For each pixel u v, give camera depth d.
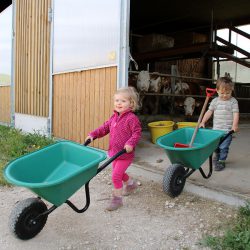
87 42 5.19
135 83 7.01
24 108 7.52
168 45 11.00
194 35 11.16
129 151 2.98
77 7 5.39
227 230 2.66
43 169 2.81
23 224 2.56
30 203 2.58
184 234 2.75
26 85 7.38
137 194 3.60
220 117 4.17
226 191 3.36
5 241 2.63
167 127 5.72
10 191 3.74
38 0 6.70
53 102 6.30
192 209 3.22
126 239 2.68
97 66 4.99
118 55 4.55
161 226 2.89
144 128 7.22
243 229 2.70
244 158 4.81
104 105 4.89
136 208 3.26
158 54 9.91
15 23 7.82
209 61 12.08
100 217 3.07
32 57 7.05
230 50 9.96
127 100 3.19
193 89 8.65
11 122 8.20
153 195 3.57
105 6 4.76
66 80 5.85
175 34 11.69
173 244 2.60
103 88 4.90
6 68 8.50
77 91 5.53
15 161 2.58
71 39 5.61
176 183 3.43
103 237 2.71
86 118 5.32
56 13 6.02
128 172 4.31
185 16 10.68
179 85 8.16
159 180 3.98
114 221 2.99
